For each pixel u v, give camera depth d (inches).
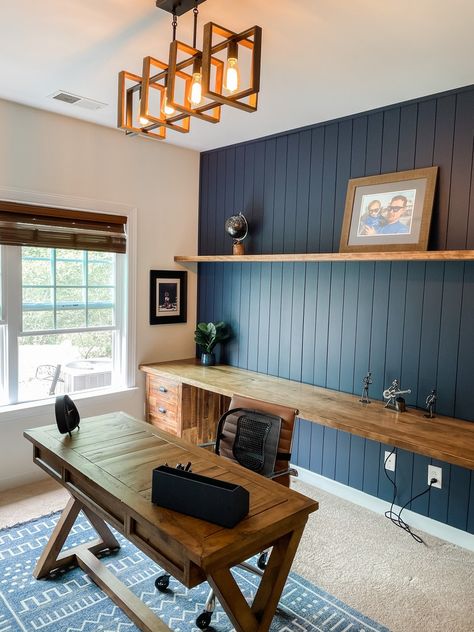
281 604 87.4
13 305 133.8
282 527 63.4
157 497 65.3
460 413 108.8
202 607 86.4
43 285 140.4
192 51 65.1
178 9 71.3
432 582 95.7
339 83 106.0
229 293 165.0
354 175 127.7
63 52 95.3
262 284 153.6
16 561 98.1
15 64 101.1
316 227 137.3
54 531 94.1
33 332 138.5
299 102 118.1
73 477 81.7
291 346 145.3
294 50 90.4
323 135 134.6
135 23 83.4
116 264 156.6
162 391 155.5
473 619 85.1
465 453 85.7
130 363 159.6
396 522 120.2
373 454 126.3
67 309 146.1
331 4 74.9
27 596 87.7
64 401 94.8
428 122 112.5
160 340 168.1
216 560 55.1
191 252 174.4
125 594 84.4
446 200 110.1
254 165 154.7
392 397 116.0
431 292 113.6
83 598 87.8
